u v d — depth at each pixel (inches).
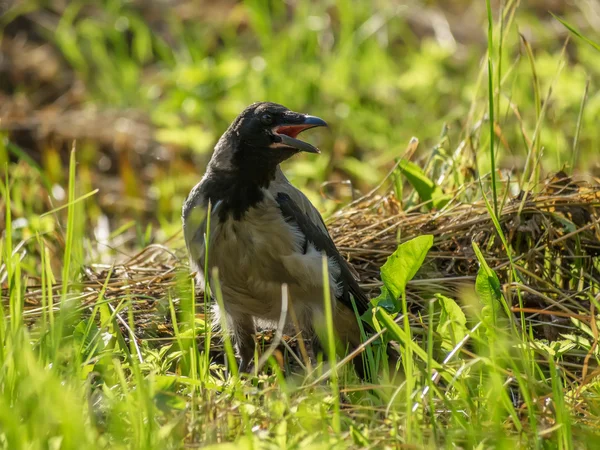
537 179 453.7
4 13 817.5
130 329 343.9
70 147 667.4
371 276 421.7
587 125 604.7
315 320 373.7
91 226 584.4
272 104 370.6
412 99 709.3
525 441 274.8
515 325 337.4
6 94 754.2
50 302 317.1
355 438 264.7
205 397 283.9
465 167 475.8
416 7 855.1
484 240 422.0
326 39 797.9
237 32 827.4
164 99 740.0
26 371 277.0
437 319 374.9
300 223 367.2
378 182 581.3
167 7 852.6
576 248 413.7
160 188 601.3
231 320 383.6
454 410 278.4
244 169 362.3
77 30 812.0
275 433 266.7
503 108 631.8
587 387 309.9
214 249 364.5
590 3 823.7
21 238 489.7
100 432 273.7
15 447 247.0
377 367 330.3
